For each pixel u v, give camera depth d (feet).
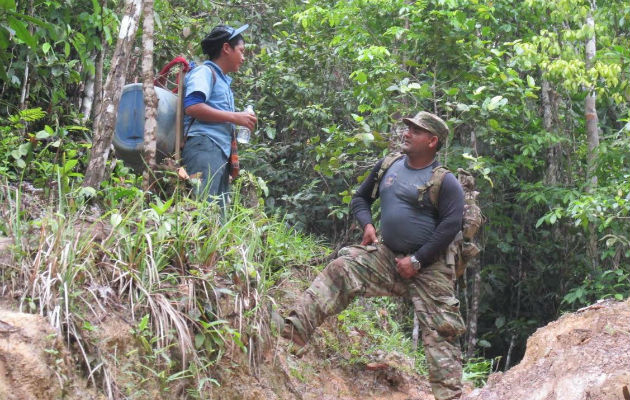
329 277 15.11
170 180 15.12
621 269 30.17
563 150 35.19
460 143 30.50
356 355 18.15
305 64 32.99
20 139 16.65
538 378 10.54
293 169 32.91
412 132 15.14
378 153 28.89
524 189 32.45
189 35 27.27
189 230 13.21
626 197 28.07
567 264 33.83
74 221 12.10
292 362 14.78
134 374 10.79
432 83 26.61
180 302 12.07
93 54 22.35
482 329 36.78
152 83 15.70
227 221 14.56
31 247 11.23
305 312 14.84
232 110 16.69
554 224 34.83
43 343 9.40
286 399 13.60
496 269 35.29
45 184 13.93
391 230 15.12
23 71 19.95
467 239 15.53
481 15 27.71
